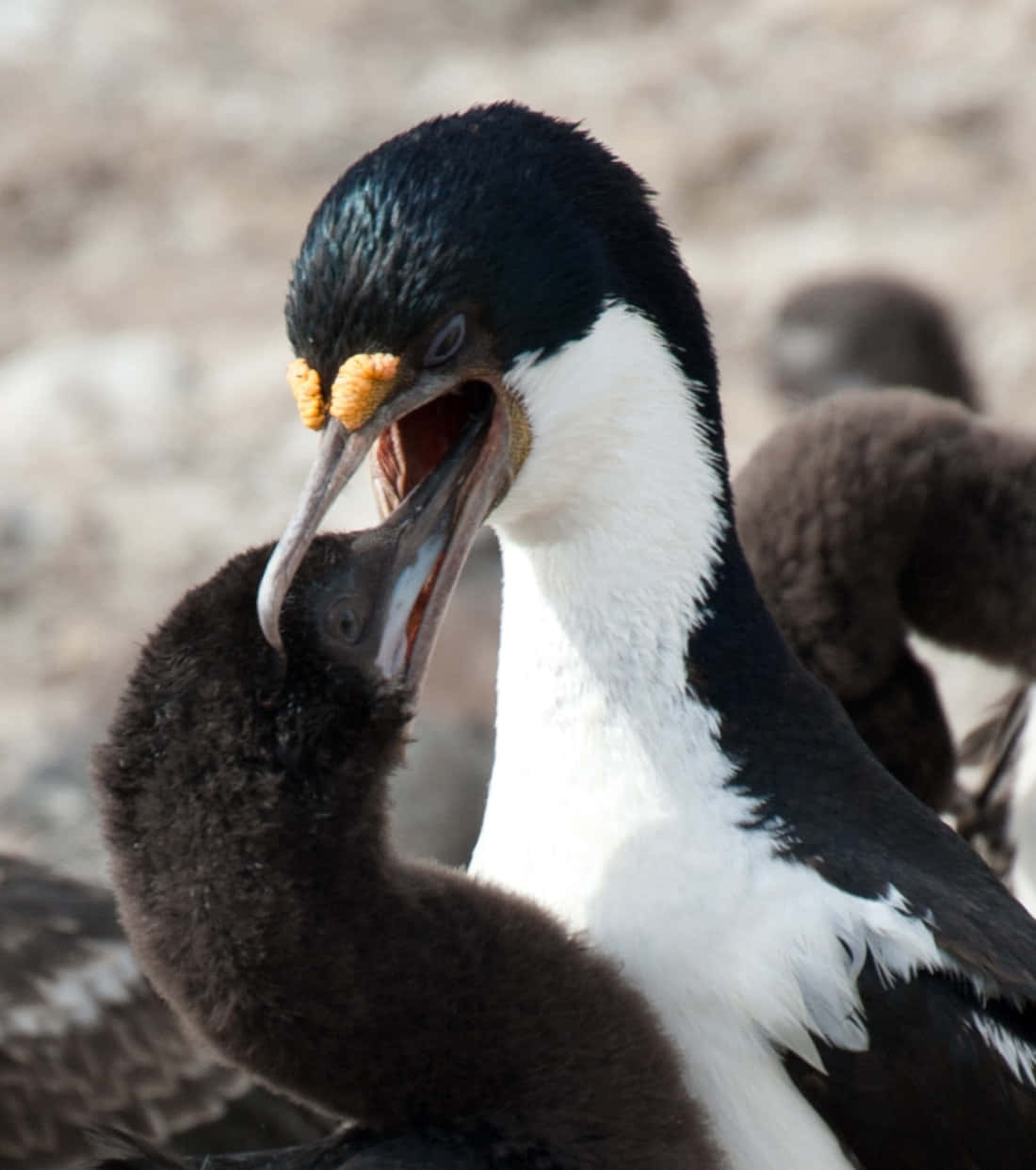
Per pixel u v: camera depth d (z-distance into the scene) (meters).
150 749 6.61
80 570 19.44
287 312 7.35
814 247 24.11
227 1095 10.02
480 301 7.20
